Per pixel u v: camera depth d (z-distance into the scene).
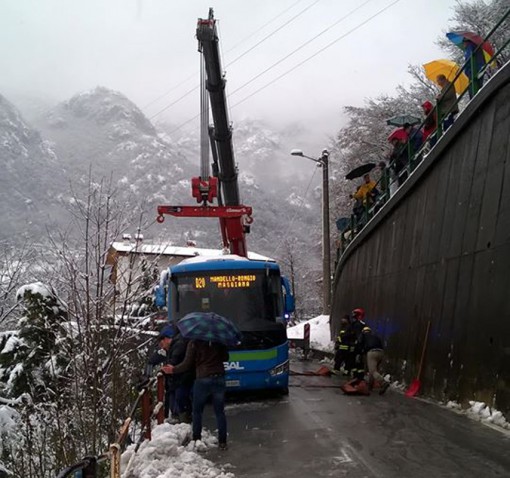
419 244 14.66
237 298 12.61
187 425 8.68
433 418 9.77
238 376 12.02
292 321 52.41
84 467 4.18
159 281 12.95
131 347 10.82
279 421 10.05
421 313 13.73
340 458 7.36
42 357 10.71
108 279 9.87
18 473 8.20
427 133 15.99
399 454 7.44
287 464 7.20
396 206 17.27
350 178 22.02
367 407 11.23
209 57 19.17
